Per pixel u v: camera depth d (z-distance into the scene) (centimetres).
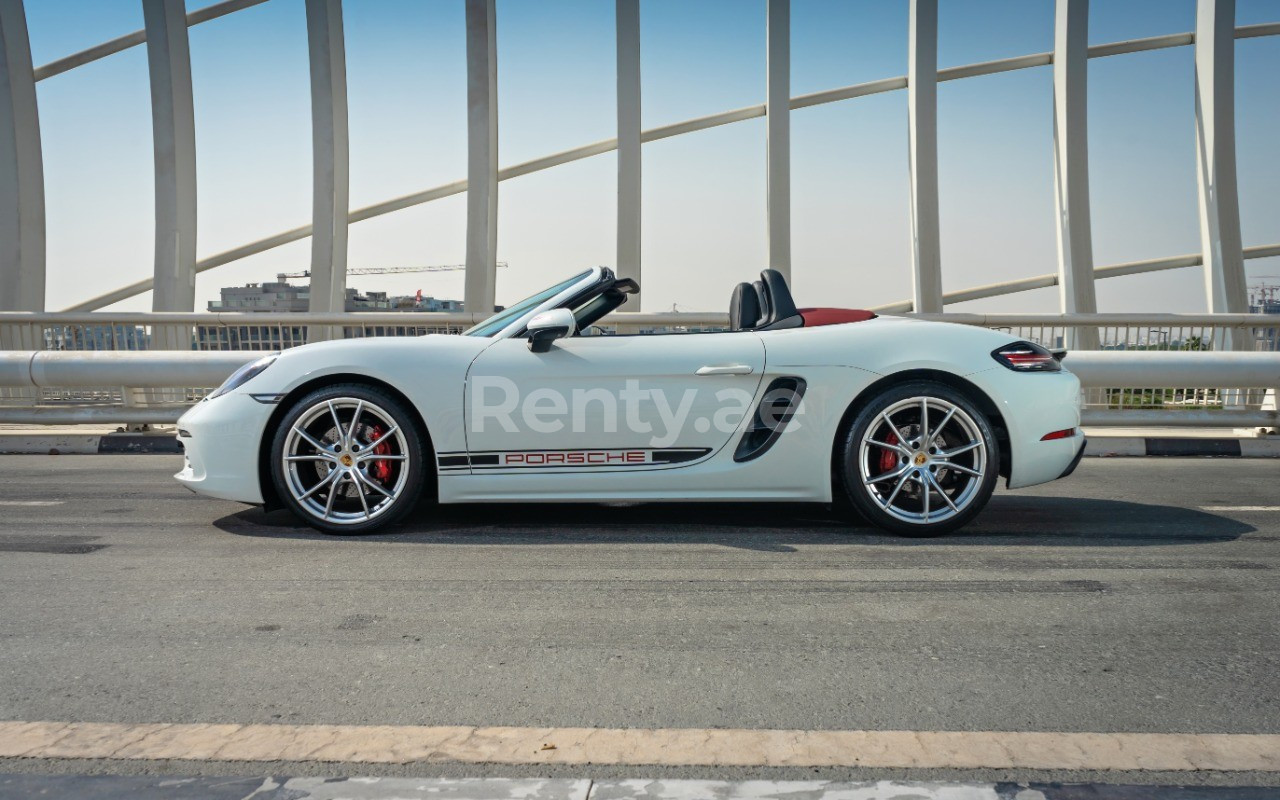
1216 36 959
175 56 973
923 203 946
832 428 381
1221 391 693
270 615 274
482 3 939
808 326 407
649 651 243
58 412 705
